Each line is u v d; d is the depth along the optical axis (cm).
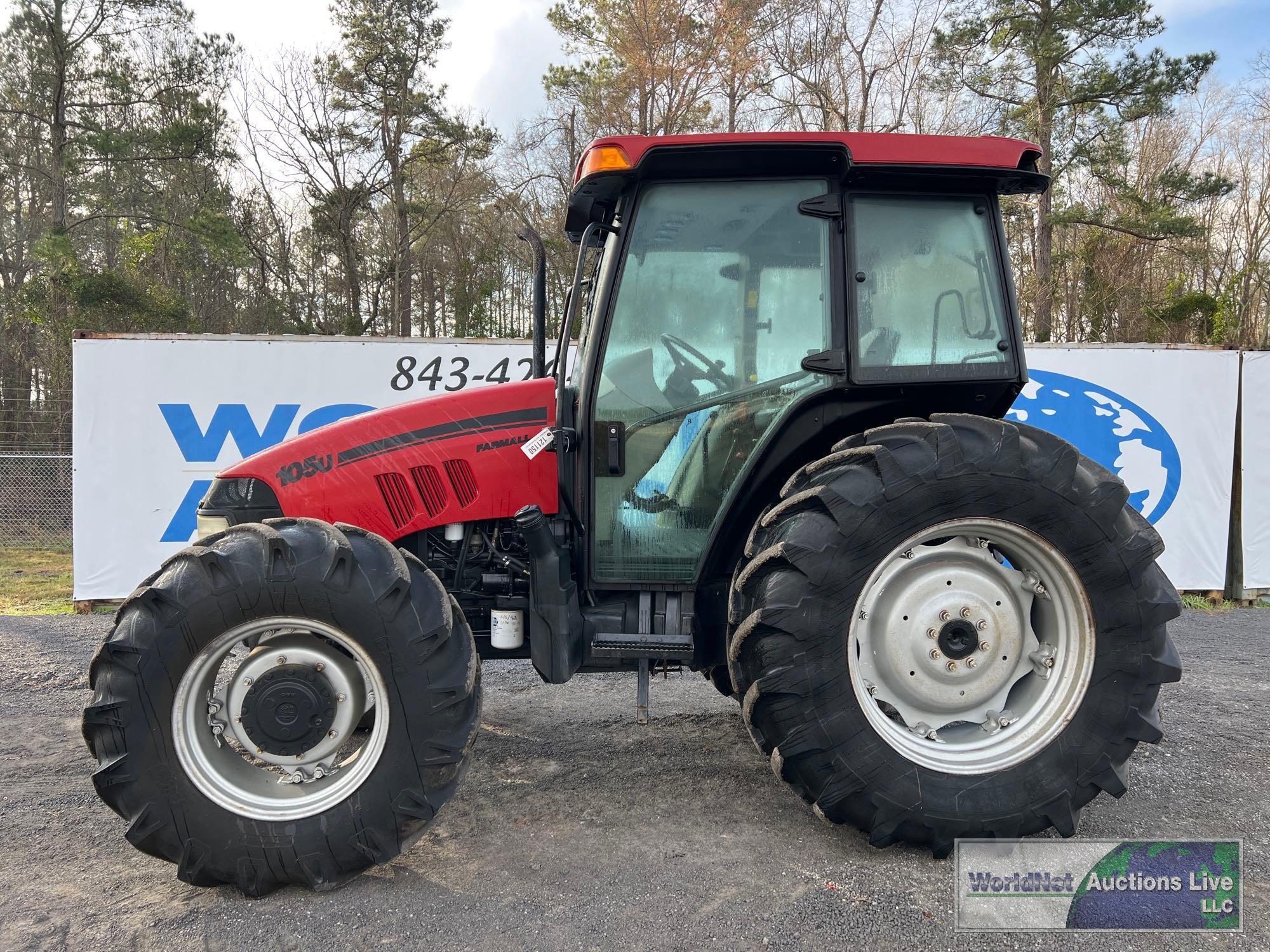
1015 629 253
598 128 2166
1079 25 1688
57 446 980
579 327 304
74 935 207
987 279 270
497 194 2255
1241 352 698
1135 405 696
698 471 276
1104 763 243
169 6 1925
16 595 735
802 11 2047
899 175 261
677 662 291
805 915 212
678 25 2088
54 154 1903
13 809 285
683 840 255
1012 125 1820
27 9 1853
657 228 273
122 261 2120
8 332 1948
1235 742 346
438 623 231
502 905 218
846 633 237
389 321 2411
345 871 227
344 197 2306
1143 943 202
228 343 681
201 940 205
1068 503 239
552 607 263
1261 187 2419
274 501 289
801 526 238
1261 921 211
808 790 243
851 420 274
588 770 314
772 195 270
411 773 227
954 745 249
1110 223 1794
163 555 679
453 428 293
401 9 2266
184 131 1858
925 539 244
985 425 244
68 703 411
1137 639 243
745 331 273
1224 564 706
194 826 221
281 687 233
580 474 278
